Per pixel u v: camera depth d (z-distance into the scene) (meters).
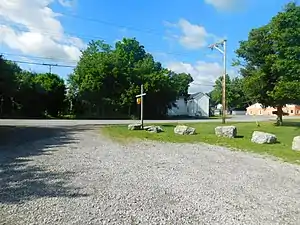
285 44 21.55
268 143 14.23
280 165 9.12
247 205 5.30
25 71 41.25
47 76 43.00
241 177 7.43
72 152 10.70
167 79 49.22
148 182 6.66
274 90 23.52
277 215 4.85
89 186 6.20
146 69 48.09
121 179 6.86
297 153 11.42
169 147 12.79
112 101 44.03
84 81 42.47
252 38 25.97
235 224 4.41
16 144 12.45
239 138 16.36
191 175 7.51
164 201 5.35
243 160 9.89
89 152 10.83
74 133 17.72
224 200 5.54
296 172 8.15
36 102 40.59
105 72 43.44
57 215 4.55
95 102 44.25
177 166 8.66
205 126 25.12
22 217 4.45
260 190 6.30
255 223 4.48
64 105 43.28
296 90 21.03
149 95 46.56
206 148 12.61
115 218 4.49
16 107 39.34
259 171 8.20
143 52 61.06
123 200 5.33
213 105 89.75
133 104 44.91
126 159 9.60
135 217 4.55
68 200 5.27
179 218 4.57
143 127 21.25
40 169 7.71
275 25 22.30
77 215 4.57
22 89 38.84
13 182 6.38
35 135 16.05
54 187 6.06
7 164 8.28
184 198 5.57
